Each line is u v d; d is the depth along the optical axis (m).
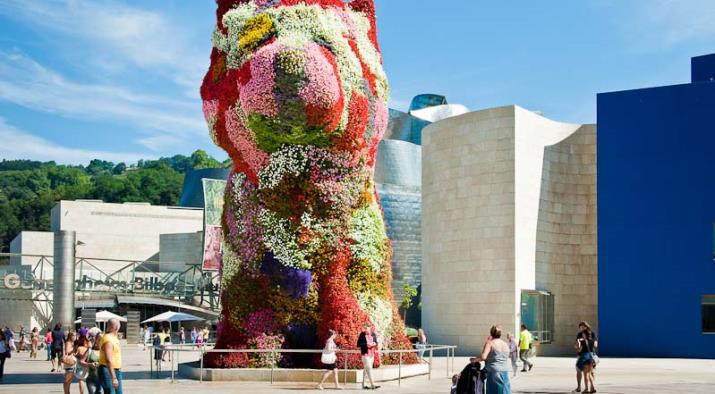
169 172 174.50
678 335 42.03
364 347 20.97
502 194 45.09
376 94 23.39
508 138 45.22
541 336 45.09
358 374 21.98
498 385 14.93
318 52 21.33
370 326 22.83
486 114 46.25
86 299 71.62
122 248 89.75
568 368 33.66
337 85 21.33
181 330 51.00
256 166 22.89
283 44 21.12
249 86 21.11
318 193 22.73
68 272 52.66
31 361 39.72
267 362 22.55
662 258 42.75
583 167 47.53
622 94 44.41
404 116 79.25
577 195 47.31
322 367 22.39
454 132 47.91
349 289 23.12
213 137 23.61
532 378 27.66
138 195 164.50
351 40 23.17
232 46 22.45
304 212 22.78
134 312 60.81
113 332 14.66
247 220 23.06
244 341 22.80
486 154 46.03
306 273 22.64
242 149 22.81
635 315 43.00
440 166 48.75
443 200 48.28
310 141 22.41
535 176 45.97
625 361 38.81
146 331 52.22
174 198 167.25
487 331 44.91
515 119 45.12
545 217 46.22
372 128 23.27
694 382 25.73
